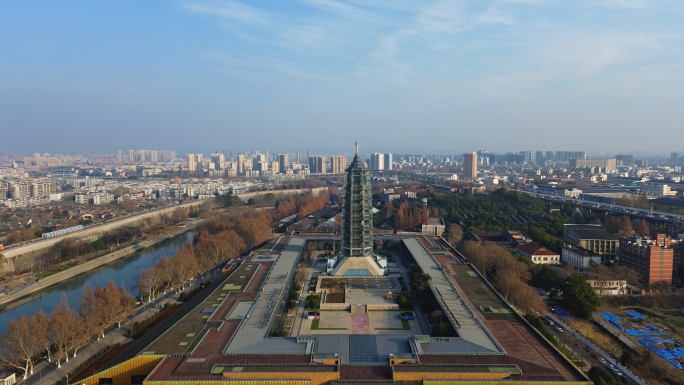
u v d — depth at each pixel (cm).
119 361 14938
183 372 13488
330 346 15312
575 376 13125
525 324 17088
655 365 16438
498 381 12850
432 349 14812
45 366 16975
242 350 14825
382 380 13262
